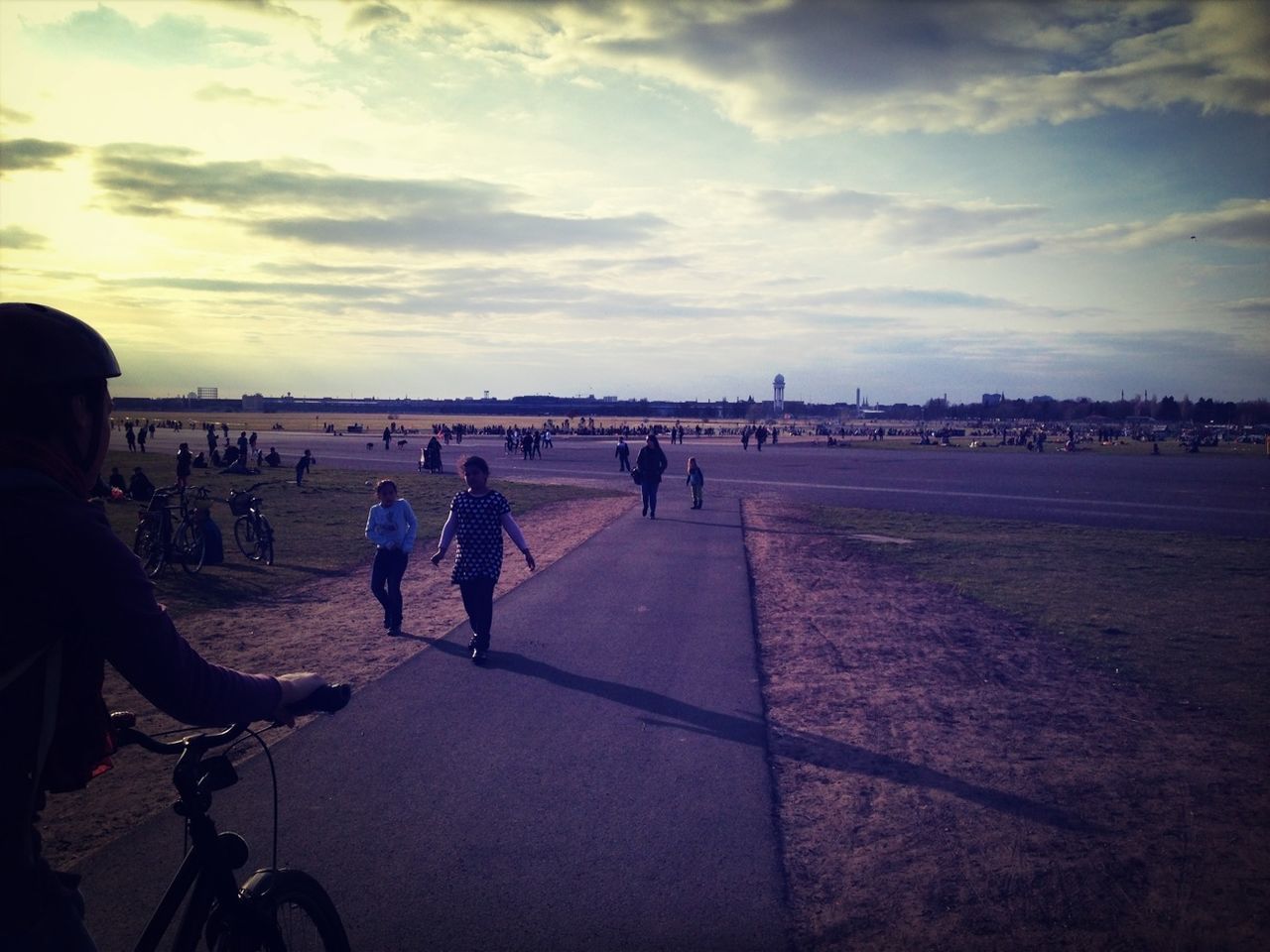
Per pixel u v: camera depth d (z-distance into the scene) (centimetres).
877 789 546
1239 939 375
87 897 404
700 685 780
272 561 1602
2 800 156
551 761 588
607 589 1284
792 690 768
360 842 462
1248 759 604
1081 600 1227
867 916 393
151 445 7981
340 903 398
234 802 515
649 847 460
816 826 491
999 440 11994
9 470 164
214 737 212
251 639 976
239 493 1652
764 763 588
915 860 450
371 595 1276
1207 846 467
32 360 169
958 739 644
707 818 497
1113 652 921
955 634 1006
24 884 159
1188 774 575
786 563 1566
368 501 2919
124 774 589
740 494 3312
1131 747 628
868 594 1266
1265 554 1723
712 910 396
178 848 459
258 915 213
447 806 511
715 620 1068
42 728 160
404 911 391
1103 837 478
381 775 559
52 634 161
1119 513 2689
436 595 1269
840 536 1980
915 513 2598
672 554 1661
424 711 698
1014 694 762
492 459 6000
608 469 4884
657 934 375
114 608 163
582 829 481
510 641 957
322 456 6116
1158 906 402
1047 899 409
